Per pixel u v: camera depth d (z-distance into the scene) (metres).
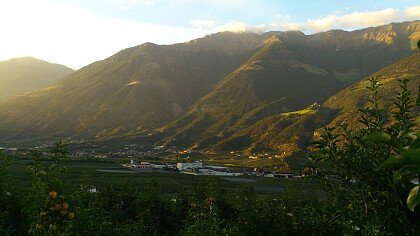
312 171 6.38
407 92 6.25
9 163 16.53
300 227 10.55
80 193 15.44
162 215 30.50
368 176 5.77
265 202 20.02
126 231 16.12
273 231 13.81
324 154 6.15
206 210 12.81
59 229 6.56
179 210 30.08
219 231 10.80
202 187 26.62
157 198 31.62
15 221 16.66
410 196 2.74
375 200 5.82
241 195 26.02
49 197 6.58
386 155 5.71
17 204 16.61
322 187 6.48
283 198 26.84
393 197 5.40
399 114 6.06
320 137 6.30
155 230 26.61
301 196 26.72
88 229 11.59
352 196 6.09
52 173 7.65
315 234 9.59
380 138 3.81
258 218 14.34
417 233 5.10
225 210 24.33
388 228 5.40
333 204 6.70
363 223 5.77
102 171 132.50
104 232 13.88
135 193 31.95
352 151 5.93
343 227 6.36
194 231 11.43
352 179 6.04
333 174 6.16
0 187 17.59
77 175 99.25
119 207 29.25
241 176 151.88
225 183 115.50
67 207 6.65
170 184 103.75
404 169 2.78
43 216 6.53
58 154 7.96
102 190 31.33
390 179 5.39
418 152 2.65
